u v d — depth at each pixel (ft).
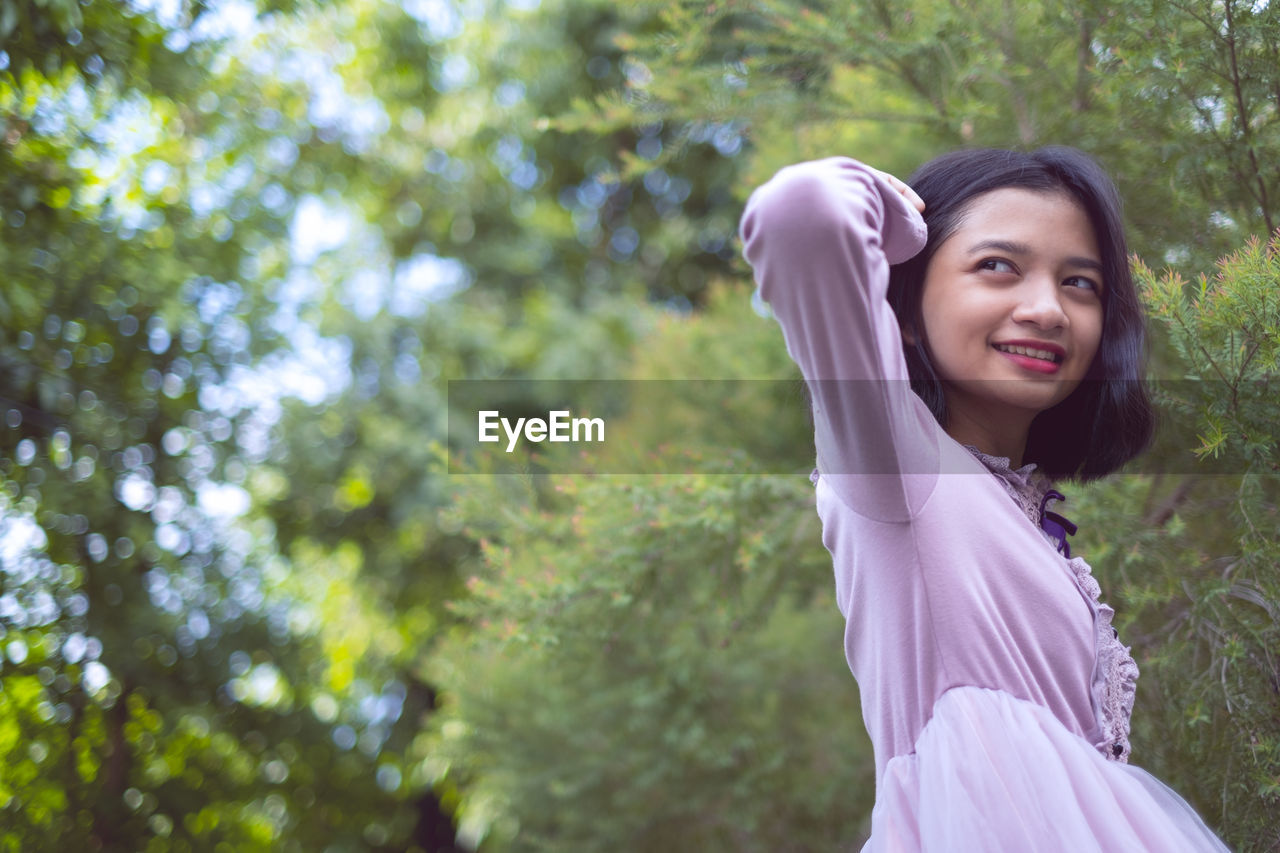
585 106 10.95
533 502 11.98
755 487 11.52
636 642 16.31
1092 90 8.73
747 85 10.62
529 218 29.84
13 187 11.91
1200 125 7.58
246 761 20.42
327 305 24.14
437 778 25.50
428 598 26.04
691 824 18.34
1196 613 6.73
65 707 15.16
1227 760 6.36
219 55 14.40
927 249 4.13
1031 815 3.38
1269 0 6.89
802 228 3.10
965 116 9.44
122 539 15.88
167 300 15.07
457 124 28.78
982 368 4.00
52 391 13.05
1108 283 4.16
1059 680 3.80
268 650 19.53
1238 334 5.77
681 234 29.09
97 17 10.95
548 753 18.45
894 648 3.66
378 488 24.13
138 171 14.66
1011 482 4.11
